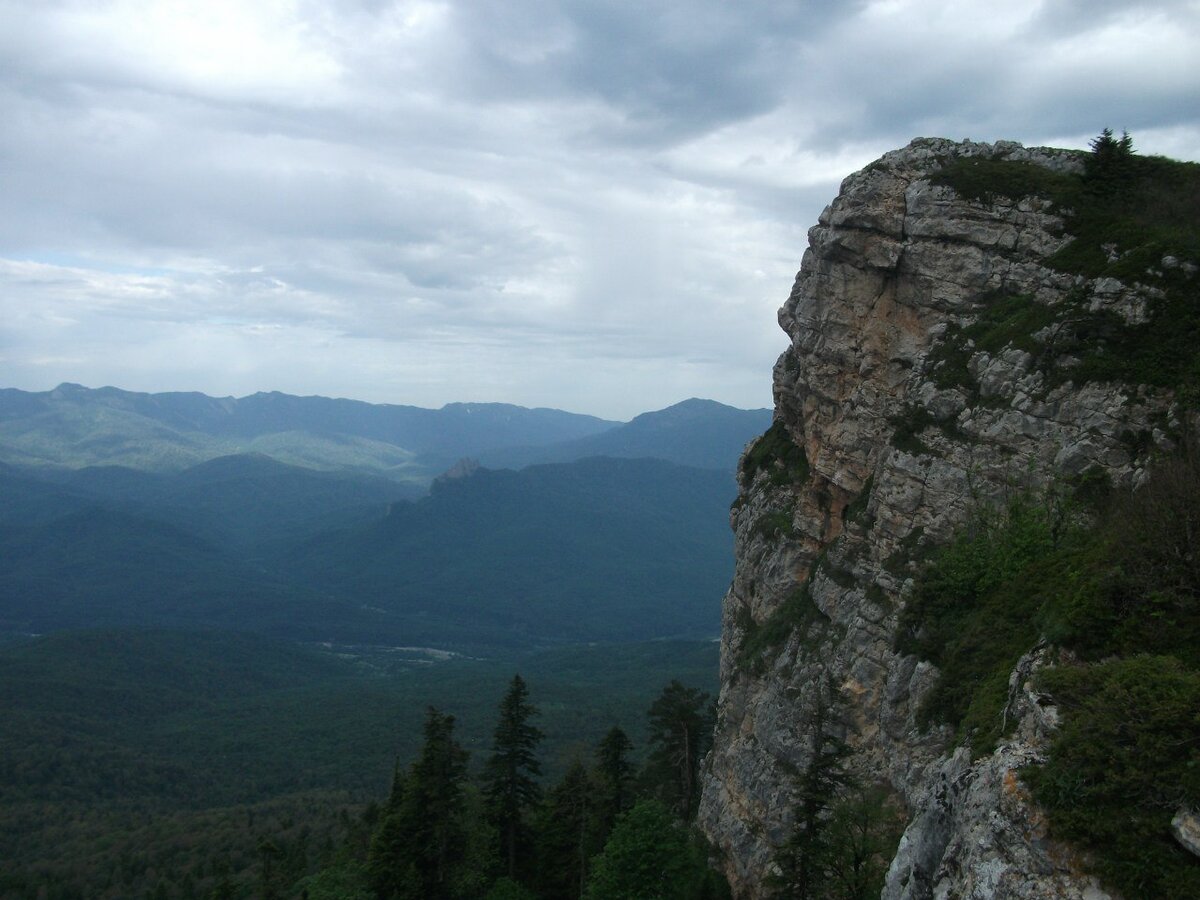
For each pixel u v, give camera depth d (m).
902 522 41.47
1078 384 36.75
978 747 21.47
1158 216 40.97
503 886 53.59
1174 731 16.94
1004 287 43.81
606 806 61.38
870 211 47.94
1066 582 26.70
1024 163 47.19
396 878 52.75
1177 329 35.72
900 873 22.86
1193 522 21.80
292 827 107.44
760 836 44.22
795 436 58.12
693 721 64.38
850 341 48.97
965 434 40.19
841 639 42.94
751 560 57.09
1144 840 15.96
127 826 118.75
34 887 94.88
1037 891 16.66
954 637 33.00
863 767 38.09
